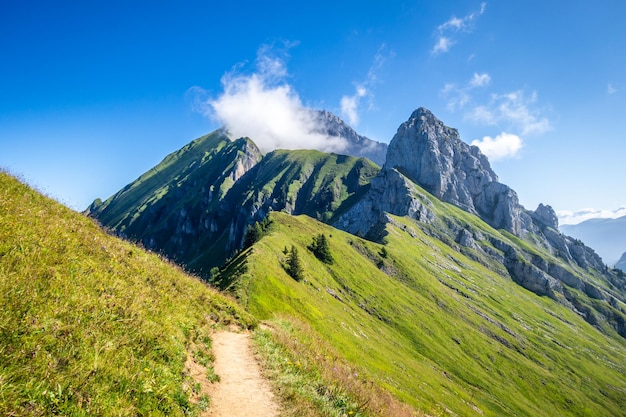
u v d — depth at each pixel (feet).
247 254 279.28
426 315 421.59
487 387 342.64
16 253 32.58
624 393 465.47
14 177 53.26
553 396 398.62
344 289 375.04
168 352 36.32
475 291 642.63
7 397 19.36
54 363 23.76
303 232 469.98
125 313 35.91
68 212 58.34
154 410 26.81
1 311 24.34
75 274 36.91
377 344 275.80
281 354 55.06
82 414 21.79
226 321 65.72
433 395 233.55
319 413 38.19
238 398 37.14
